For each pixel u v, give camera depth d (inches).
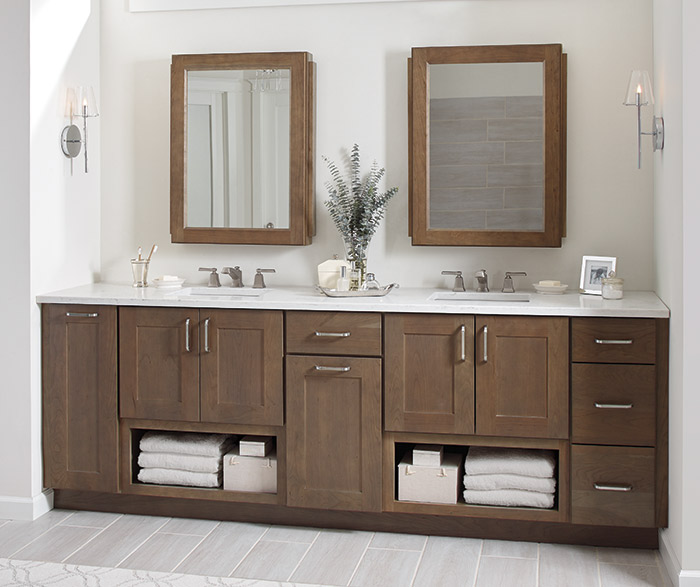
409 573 118.5
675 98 117.0
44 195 141.4
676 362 116.6
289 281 155.9
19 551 126.1
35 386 140.0
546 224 143.9
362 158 151.9
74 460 141.0
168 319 136.2
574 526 128.6
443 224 147.3
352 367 130.7
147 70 157.3
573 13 144.6
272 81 149.9
